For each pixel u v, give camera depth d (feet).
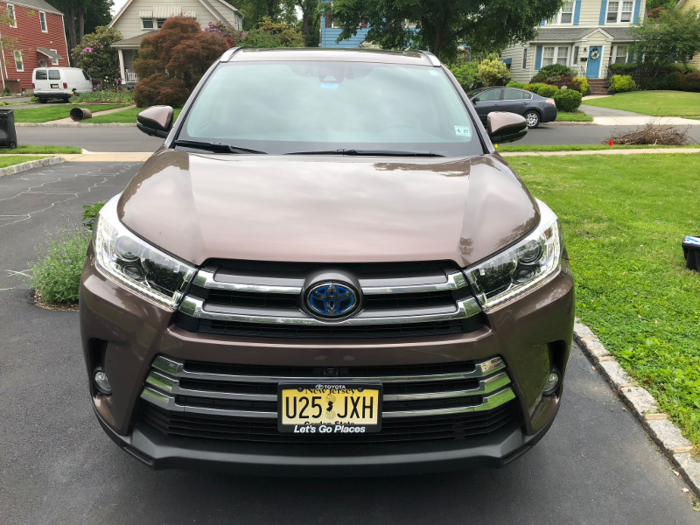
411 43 61.82
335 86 10.16
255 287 5.78
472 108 10.05
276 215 6.36
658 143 47.83
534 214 6.98
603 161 37.27
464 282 5.98
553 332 6.52
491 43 61.52
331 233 6.09
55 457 8.13
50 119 69.82
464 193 7.08
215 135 9.02
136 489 7.52
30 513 7.05
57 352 11.32
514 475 8.01
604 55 115.44
